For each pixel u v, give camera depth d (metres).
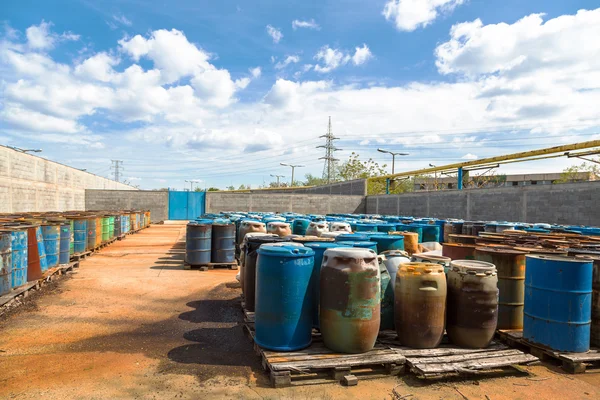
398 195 30.20
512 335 4.96
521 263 5.18
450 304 4.79
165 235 20.17
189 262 10.24
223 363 4.52
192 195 32.28
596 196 15.21
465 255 6.07
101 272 9.73
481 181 41.50
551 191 17.31
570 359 4.30
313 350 4.42
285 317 4.38
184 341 5.21
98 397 3.69
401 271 4.74
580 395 3.87
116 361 4.53
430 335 4.54
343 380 4.02
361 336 4.29
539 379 4.21
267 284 4.44
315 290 4.95
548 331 4.52
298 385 3.97
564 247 6.38
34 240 7.64
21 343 5.03
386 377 4.20
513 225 10.73
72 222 11.30
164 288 8.16
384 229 9.51
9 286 6.49
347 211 34.59
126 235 19.39
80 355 4.68
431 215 26.22
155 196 31.73
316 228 9.38
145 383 3.99
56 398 3.66
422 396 3.81
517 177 54.09
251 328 5.16
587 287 4.46
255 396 3.75
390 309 5.12
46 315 6.20
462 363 4.23
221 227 10.42
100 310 6.54
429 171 30.81
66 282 8.47
